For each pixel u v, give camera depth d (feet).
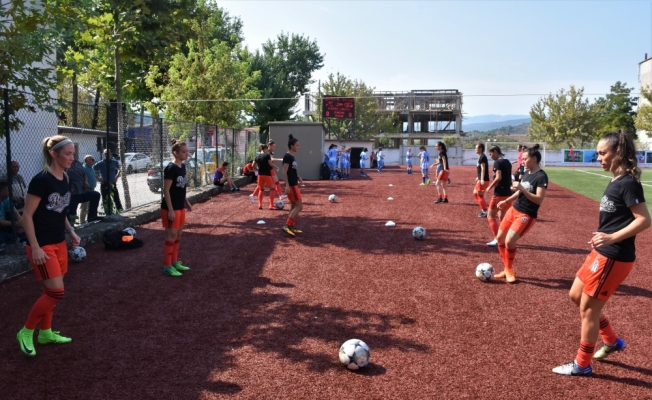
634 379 13.96
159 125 50.88
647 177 98.78
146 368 14.26
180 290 21.76
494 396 12.92
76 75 45.55
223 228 37.17
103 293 21.20
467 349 15.81
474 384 13.53
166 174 23.63
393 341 16.38
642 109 155.12
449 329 17.47
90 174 36.91
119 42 40.06
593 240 13.14
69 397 12.62
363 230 36.73
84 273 24.30
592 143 179.01
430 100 212.23
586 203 56.49
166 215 23.76
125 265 25.91
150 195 53.83
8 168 25.62
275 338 16.53
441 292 21.77
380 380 13.70
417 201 56.29
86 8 33.58
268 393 12.92
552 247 31.37
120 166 41.81
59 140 14.90
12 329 17.16
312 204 52.75
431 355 15.34
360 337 16.70
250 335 16.79
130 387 13.15
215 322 17.97
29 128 37.70
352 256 28.40
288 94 158.30
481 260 27.68
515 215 23.15
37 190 14.43
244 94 92.43
